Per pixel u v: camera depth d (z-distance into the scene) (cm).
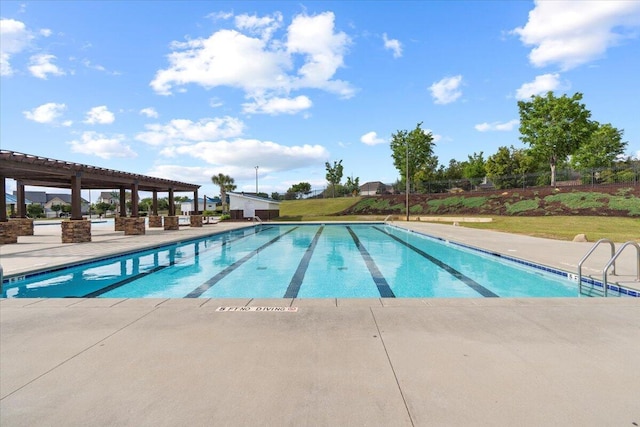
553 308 442
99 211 6438
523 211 2752
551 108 3294
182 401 232
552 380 259
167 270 952
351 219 3472
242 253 1267
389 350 315
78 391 246
